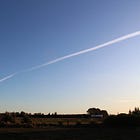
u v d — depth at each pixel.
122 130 68.00
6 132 61.19
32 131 64.69
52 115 151.38
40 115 148.12
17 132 61.38
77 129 73.44
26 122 104.06
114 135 54.22
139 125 87.44
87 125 89.38
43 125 97.06
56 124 100.88
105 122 90.00
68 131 64.69
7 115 103.12
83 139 46.88
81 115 155.62
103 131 64.94
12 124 92.81
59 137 49.69
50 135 53.50
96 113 169.88
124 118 87.88
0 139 46.34
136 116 89.00
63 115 152.88
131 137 50.66
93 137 50.00
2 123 92.06
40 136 51.38
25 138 47.84
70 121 121.75
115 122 87.69
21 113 109.88
